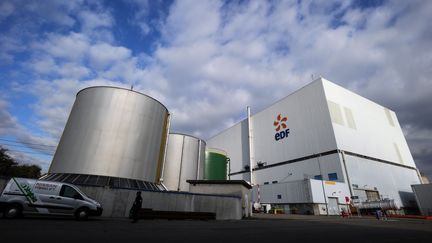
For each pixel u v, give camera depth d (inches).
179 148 1228.5
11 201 390.0
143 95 837.8
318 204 1386.6
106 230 305.7
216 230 360.8
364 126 2006.6
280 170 2065.7
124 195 616.1
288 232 351.9
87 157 687.7
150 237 259.9
